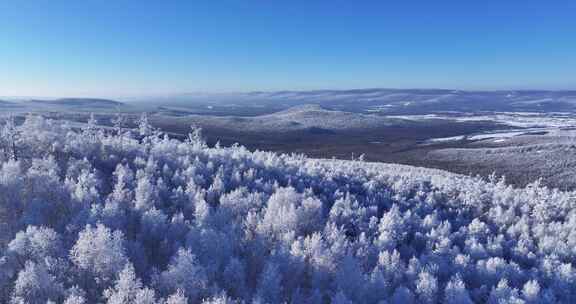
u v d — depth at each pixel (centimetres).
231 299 1376
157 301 1313
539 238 2661
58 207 2175
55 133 4066
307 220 2364
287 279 1619
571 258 2291
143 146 4559
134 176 3231
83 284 1395
